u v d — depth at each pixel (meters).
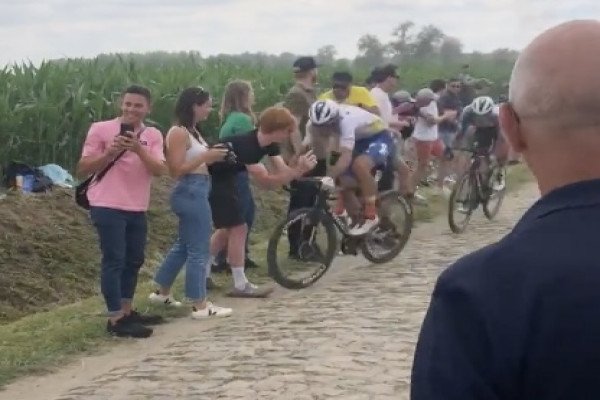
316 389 5.66
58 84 15.27
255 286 9.08
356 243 9.66
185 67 21.61
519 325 1.56
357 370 6.04
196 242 7.77
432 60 39.19
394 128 12.96
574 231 1.62
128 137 6.78
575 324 1.54
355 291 8.78
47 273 10.17
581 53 1.64
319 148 9.18
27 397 5.92
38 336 7.29
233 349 6.75
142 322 7.63
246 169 8.24
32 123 13.61
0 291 9.57
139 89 6.88
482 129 12.41
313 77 10.45
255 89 18.83
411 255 10.69
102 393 5.84
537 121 1.68
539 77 1.67
